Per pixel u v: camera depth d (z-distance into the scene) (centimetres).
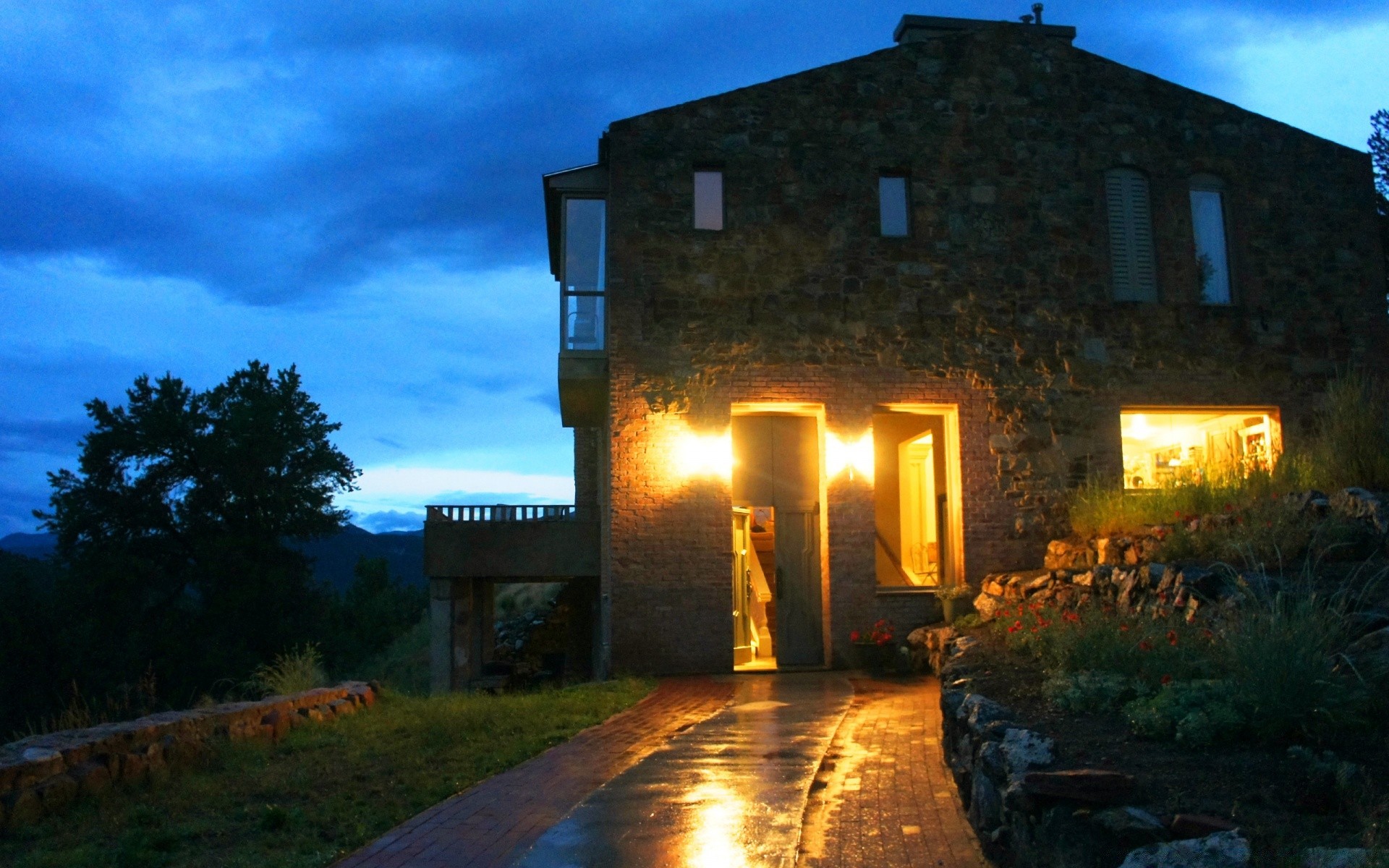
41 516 3188
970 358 1432
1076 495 1419
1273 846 381
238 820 590
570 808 608
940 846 519
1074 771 439
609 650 1341
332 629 3441
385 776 702
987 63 1497
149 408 3209
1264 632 520
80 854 509
